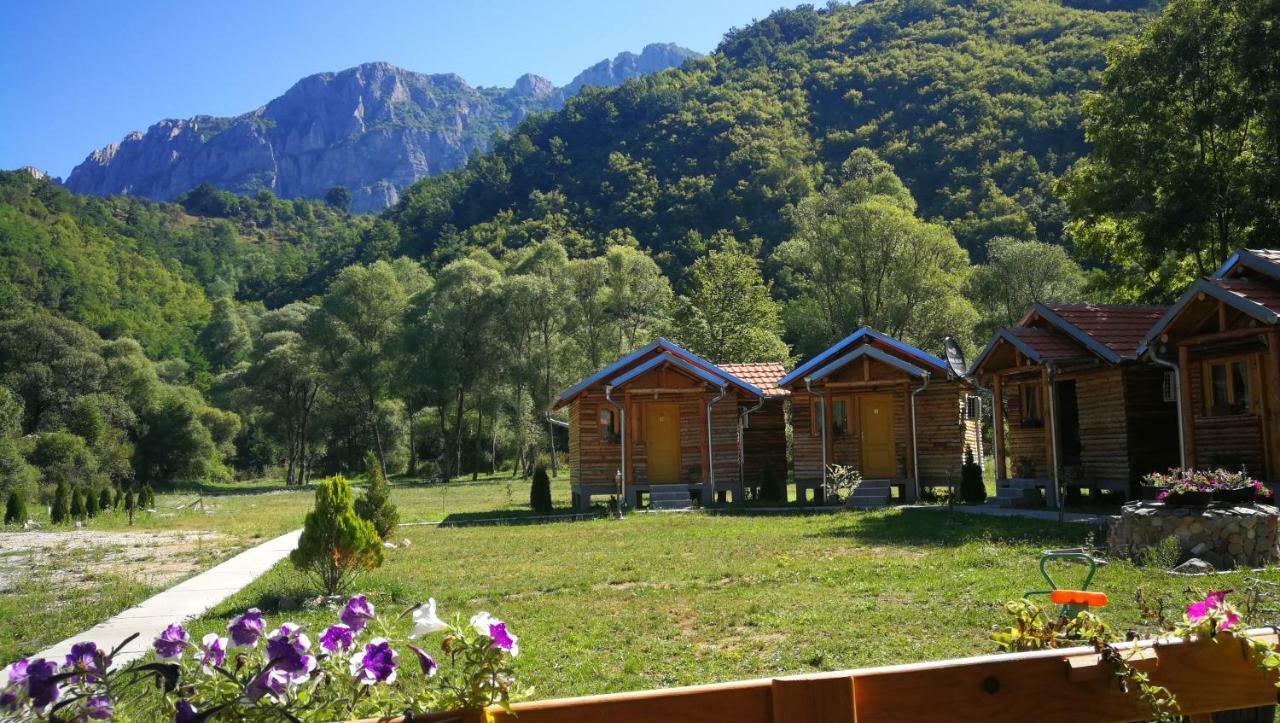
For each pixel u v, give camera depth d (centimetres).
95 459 5988
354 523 1341
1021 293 5950
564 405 3256
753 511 2648
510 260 11294
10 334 7269
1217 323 1823
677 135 14812
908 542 1698
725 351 6200
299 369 7731
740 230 10975
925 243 5600
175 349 11156
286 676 347
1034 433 2544
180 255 18312
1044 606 979
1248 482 1340
